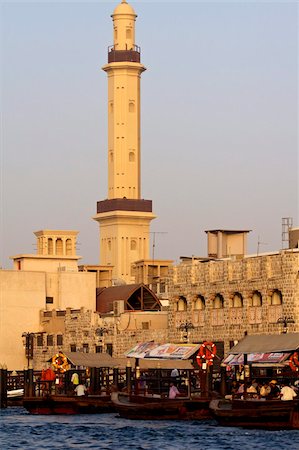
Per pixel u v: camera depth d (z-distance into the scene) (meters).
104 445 119.50
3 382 176.75
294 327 162.62
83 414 155.00
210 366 144.62
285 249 176.62
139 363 168.62
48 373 167.50
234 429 127.75
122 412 144.38
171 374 163.00
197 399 138.62
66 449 117.50
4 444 122.12
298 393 129.62
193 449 114.69
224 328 174.50
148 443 119.69
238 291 172.50
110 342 196.38
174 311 184.62
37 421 144.62
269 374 152.88
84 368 184.88
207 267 178.50
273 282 166.12
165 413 139.50
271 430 125.00
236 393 131.50
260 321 168.25
